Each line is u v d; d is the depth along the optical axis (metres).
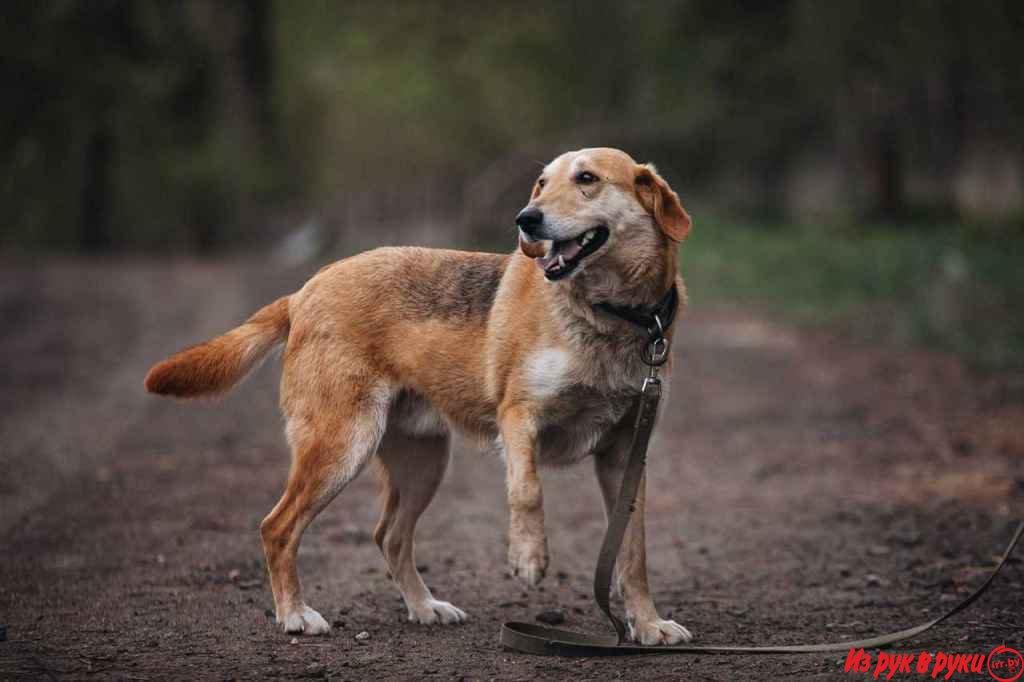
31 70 41.72
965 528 8.98
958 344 17.80
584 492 11.03
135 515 9.55
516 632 6.30
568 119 51.75
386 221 49.59
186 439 13.00
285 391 7.06
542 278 6.66
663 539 9.15
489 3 52.09
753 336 21.16
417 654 6.26
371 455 6.91
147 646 6.29
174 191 47.78
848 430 13.09
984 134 36.19
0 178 46.09
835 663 5.84
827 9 33.91
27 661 5.94
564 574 8.20
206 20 47.00
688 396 15.70
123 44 44.34
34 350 19.69
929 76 34.97
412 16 52.88
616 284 6.50
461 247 39.69
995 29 31.44
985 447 11.72
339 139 62.03
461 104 54.50
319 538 9.09
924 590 7.50
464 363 6.84
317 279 7.21
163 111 46.22
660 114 43.50
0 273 34.75
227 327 21.72
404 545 7.20
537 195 6.84
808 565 8.24
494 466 12.15
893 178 37.31
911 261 25.69
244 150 47.91
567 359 6.51
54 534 8.88
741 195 45.81
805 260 28.61
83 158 46.06
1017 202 36.19
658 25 42.25
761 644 6.43
